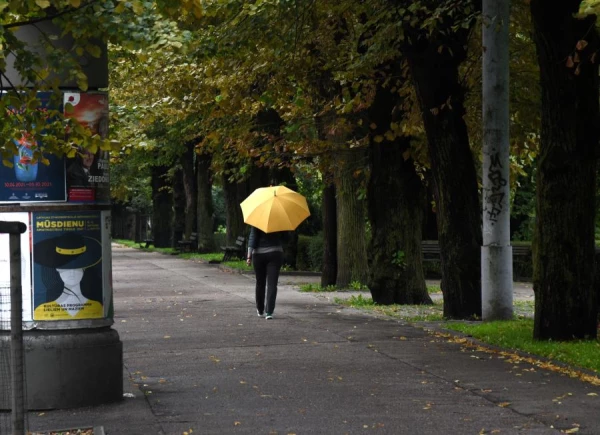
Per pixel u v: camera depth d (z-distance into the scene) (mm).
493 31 17453
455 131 18969
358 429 9156
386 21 18469
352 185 28266
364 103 22781
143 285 29891
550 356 13125
